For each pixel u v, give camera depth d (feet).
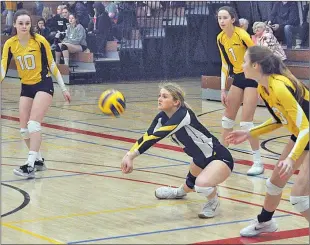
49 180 29.84
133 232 21.61
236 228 22.50
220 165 23.63
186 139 23.62
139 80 88.38
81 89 75.97
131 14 86.89
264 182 30.42
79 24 82.79
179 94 23.31
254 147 32.37
